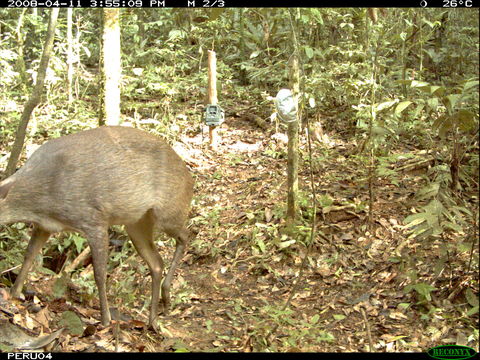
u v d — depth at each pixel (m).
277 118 6.93
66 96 7.64
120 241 5.02
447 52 7.37
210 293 4.45
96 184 3.51
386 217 5.03
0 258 4.47
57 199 3.47
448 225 3.95
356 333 3.78
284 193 5.55
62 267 4.69
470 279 4.03
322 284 4.41
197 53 8.80
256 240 4.87
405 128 6.26
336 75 7.10
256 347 3.54
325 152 6.22
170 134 6.66
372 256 4.62
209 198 5.63
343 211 5.09
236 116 7.77
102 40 5.31
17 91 7.52
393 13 6.19
